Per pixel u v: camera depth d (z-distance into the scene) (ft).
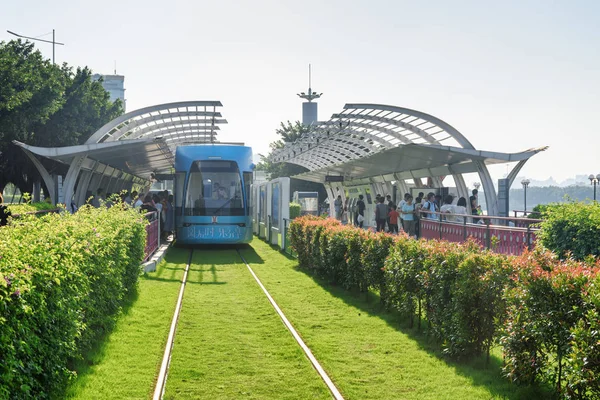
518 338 21.13
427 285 29.32
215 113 75.10
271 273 55.77
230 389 22.88
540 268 20.85
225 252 76.38
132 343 28.84
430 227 65.67
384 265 36.04
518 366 21.24
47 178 81.30
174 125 83.51
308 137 96.12
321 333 31.68
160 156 104.37
